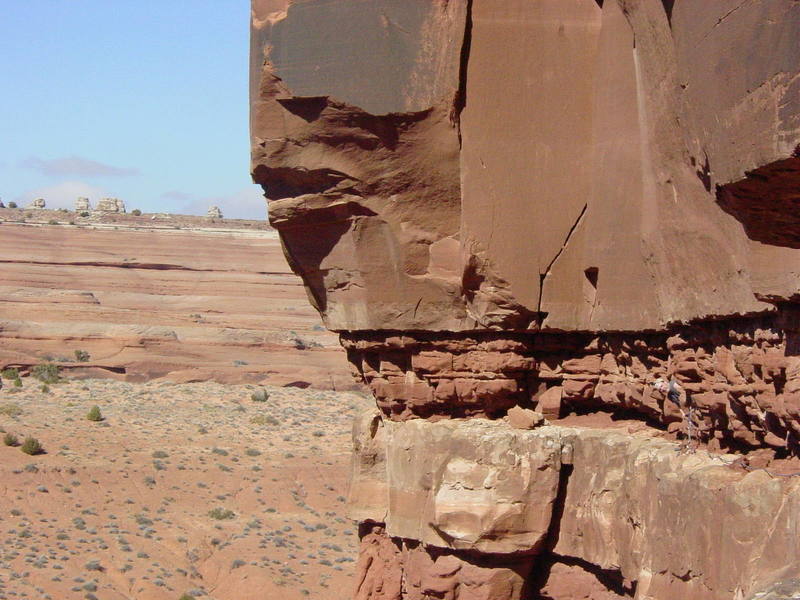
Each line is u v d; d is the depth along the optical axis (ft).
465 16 44.29
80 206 470.80
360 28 44.55
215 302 333.42
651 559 36.83
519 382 48.16
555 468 44.98
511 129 45.11
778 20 22.06
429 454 47.83
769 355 30.63
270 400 236.84
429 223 46.62
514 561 45.98
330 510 159.12
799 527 27.76
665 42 33.01
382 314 48.24
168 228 420.77
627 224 41.27
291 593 123.03
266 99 46.21
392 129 45.03
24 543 131.75
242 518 151.23
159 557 132.98
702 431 37.47
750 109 23.30
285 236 49.88
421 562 49.03
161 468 167.53
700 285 34.55
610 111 42.75
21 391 221.46
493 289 45.65
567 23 44.96
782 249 28.30
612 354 45.62
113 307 316.60
